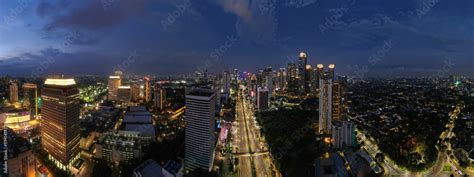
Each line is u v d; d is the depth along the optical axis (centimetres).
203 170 17175
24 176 14888
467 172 17700
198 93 18712
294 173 16412
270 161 19588
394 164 18775
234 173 17612
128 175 17212
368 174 16325
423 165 17750
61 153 18938
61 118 18900
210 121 17612
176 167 15875
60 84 19550
